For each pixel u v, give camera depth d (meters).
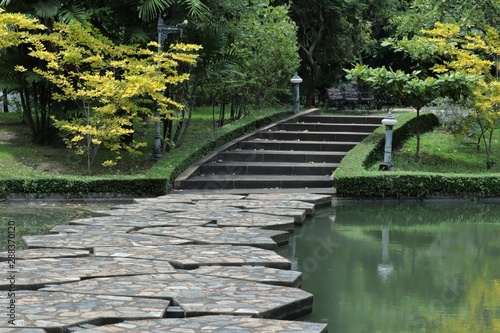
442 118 19.75
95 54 17.83
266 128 20.62
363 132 20.44
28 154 18.14
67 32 16.69
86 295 7.42
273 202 14.52
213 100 21.62
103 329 6.36
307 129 20.88
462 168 17.92
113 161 18.11
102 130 16.56
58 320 6.52
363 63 34.50
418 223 13.61
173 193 16.02
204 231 11.28
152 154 18.58
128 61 17.44
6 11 17.56
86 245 9.98
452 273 9.80
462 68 18.50
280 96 27.67
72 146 19.09
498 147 19.44
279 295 7.68
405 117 20.77
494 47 19.05
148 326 6.48
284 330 6.49
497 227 13.30
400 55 32.62
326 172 17.72
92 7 18.66
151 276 8.31
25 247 10.17
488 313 8.00
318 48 28.28
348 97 27.34
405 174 16.05
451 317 7.84
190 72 19.06
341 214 14.45
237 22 20.83
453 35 19.41
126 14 18.52
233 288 7.89
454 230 12.95
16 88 18.61
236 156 18.59
